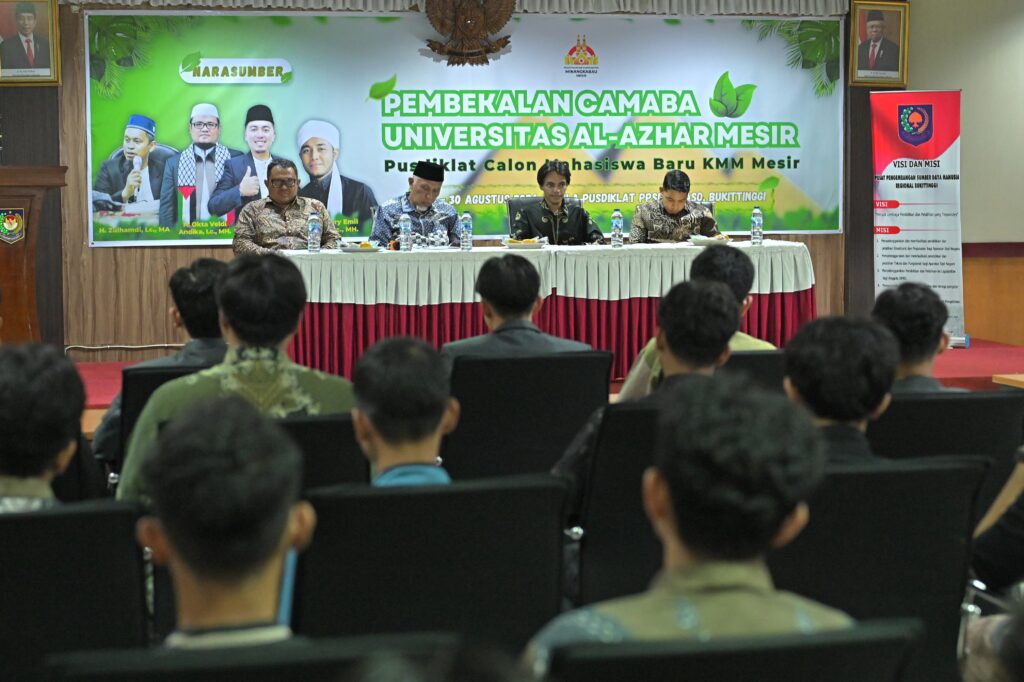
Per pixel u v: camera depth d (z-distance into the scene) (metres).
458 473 3.32
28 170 6.68
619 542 2.60
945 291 8.49
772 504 1.22
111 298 8.93
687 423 1.25
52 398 1.90
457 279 6.62
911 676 2.16
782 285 7.00
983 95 9.84
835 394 2.13
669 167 9.54
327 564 1.84
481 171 9.28
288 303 2.67
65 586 1.82
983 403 2.78
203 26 8.82
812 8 9.55
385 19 9.02
